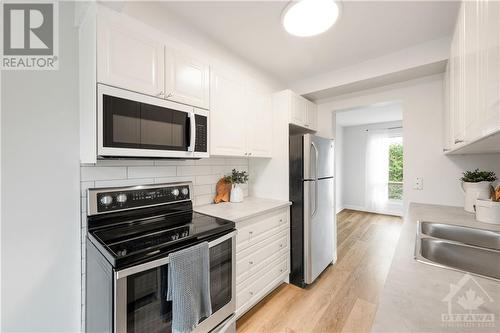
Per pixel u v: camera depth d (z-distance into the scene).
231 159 2.45
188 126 1.56
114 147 1.20
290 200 2.39
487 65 0.75
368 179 5.55
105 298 1.05
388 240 3.64
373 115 4.56
